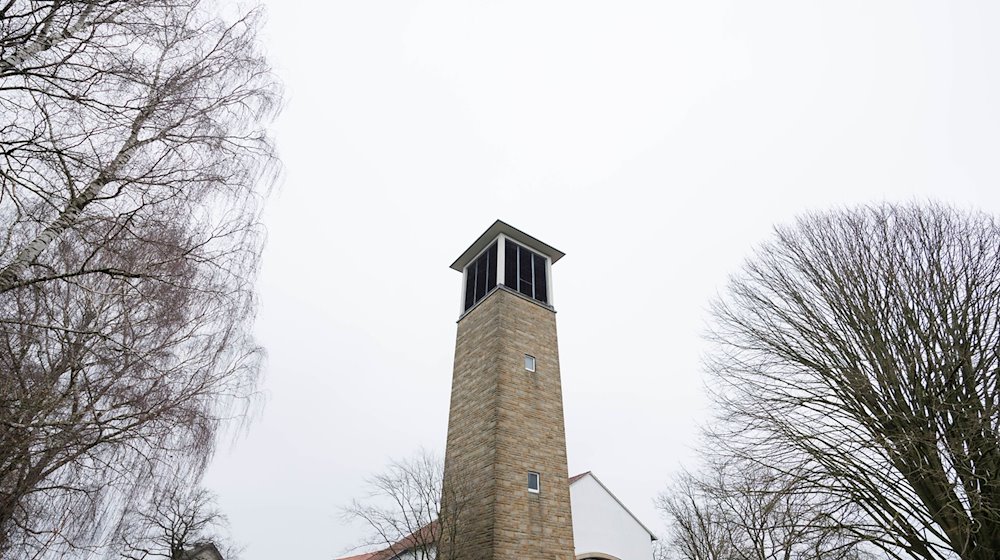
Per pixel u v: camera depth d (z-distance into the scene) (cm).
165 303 665
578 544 2217
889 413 1052
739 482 1298
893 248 1210
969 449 953
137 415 639
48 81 492
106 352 642
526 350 1966
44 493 614
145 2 566
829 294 1230
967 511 938
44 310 627
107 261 633
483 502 1605
